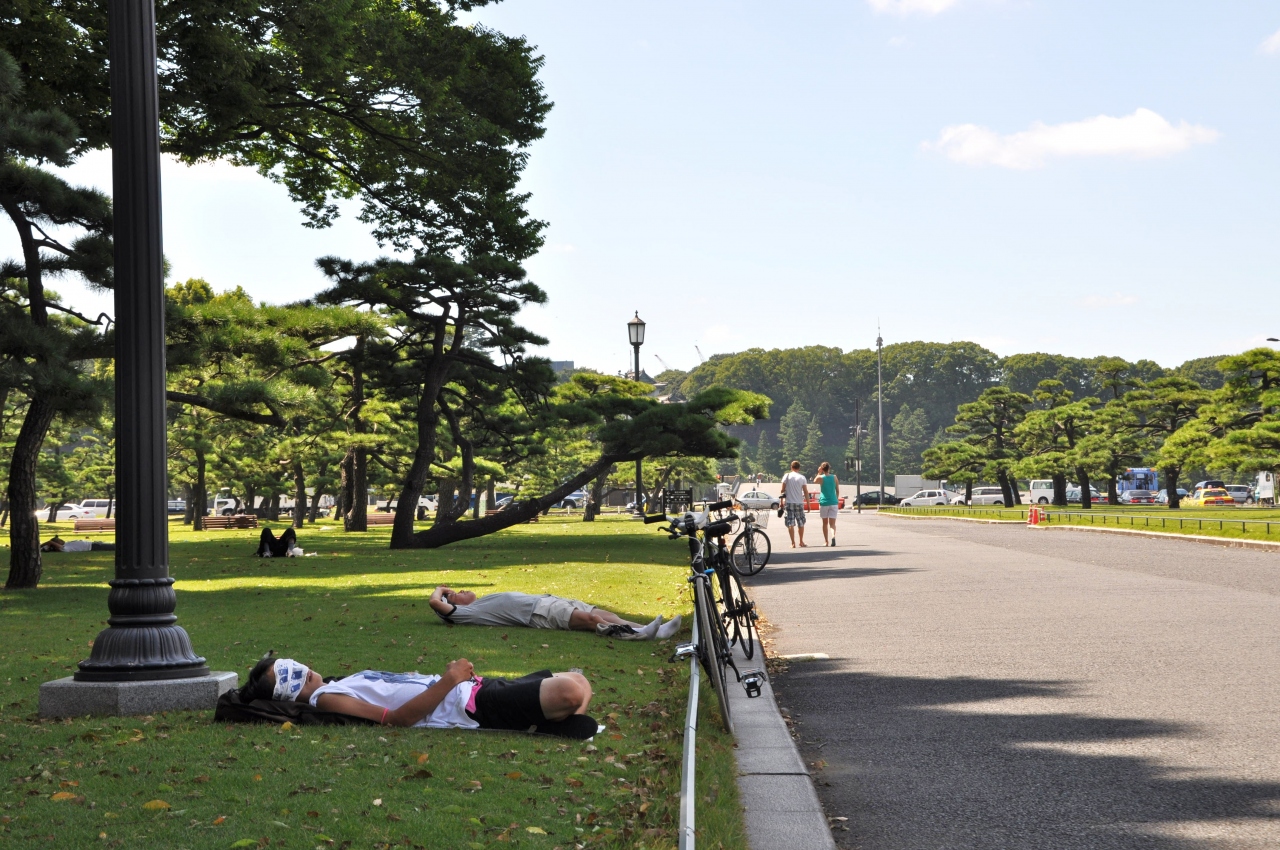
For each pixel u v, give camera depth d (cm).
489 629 1192
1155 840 489
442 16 2706
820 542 3097
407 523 3105
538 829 471
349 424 5019
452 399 4325
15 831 466
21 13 1891
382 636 1139
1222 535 2948
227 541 3750
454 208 2867
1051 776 599
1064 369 18050
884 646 1105
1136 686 846
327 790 526
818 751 675
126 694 742
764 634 1229
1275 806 536
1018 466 7856
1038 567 2011
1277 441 4275
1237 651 1000
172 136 2484
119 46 780
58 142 1828
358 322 2811
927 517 5938
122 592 773
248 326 2398
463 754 600
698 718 728
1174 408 7381
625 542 3186
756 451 18562
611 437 3078
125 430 775
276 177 3077
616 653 1030
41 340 1809
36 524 1991
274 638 1143
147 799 514
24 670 963
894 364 19375
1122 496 10050
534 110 2873
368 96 2606
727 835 468
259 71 2183
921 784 591
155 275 783
